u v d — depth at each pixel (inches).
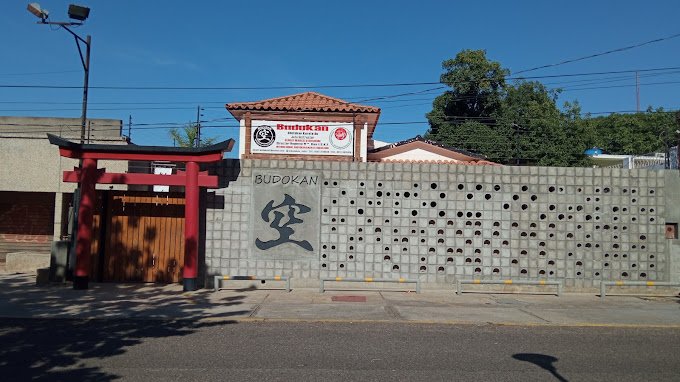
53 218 806.5
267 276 563.2
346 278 545.0
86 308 447.5
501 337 357.1
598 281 564.7
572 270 565.0
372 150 892.6
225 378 252.7
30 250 798.5
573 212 570.6
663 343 344.8
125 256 590.2
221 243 571.8
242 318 412.8
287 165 576.7
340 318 417.4
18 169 748.0
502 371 270.8
